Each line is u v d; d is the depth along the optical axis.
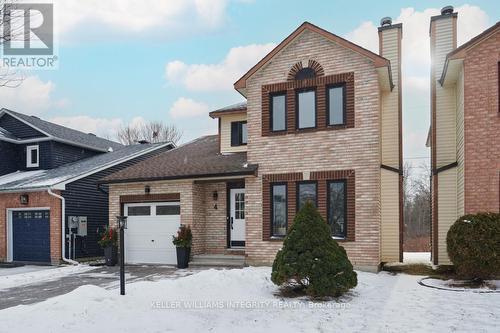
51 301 7.18
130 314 6.66
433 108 13.52
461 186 11.87
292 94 13.13
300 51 13.16
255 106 13.66
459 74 12.21
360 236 11.95
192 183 14.29
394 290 9.11
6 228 17.31
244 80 13.82
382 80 12.87
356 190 12.10
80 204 17.33
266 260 12.94
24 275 13.22
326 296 8.26
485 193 10.76
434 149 13.34
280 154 13.13
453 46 13.55
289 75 13.22
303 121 13.07
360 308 7.49
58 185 16.17
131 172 15.66
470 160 10.98
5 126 21.36
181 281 9.18
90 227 17.77
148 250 14.94
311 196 12.72
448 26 13.71
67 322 6.05
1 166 20.30
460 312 7.07
